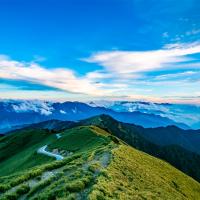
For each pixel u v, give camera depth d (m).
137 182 38.69
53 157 90.75
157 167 68.44
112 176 35.47
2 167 119.00
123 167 45.25
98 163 41.00
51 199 25.81
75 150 94.88
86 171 35.62
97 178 31.83
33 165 91.62
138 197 30.08
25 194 28.64
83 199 25.34
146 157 77.00
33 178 34.97
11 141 162.50
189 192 57.59
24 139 164.88
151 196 32.94
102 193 26.52
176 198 40.66
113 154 55.28
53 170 40.19
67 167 39.41
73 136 117.25
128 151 70.50
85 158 47.53
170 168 79.00
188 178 77.00
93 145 88.88
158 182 47.06
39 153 103.81
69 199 24.75
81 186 28.19
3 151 152.38
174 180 62.19
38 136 166.38
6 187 30.27
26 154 118.81
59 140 119.81
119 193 28.62
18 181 32.69
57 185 29.69
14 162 114.44
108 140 89.06
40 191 28.92
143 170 50.81
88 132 117.81
